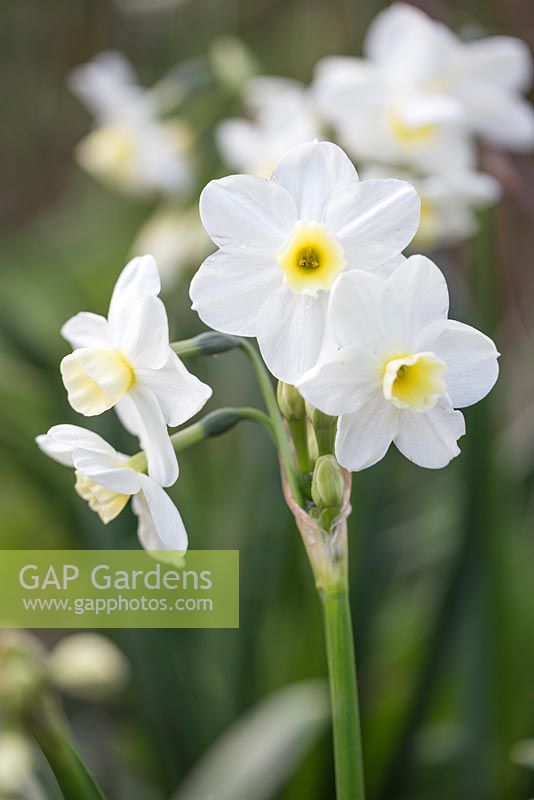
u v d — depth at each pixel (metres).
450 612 0.54
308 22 1.11
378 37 0.61
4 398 0.71
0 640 0.43
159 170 0.77
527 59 0.60
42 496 0.70
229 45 0.76
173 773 0.59
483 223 0.55
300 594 0.61
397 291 0.35
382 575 0.62
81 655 0.51
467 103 0.61
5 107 1.42
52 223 1.40
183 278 0.74
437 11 0.64
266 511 0.64
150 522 0.37
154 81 1.25
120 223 1.25
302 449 0.37
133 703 0.61
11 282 1.08
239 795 0.46
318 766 0.52
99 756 0.65
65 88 1.41
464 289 0.60
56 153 1.45
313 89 0.62
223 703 0.60
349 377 0.35
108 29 1.33
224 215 0.36
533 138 0.62
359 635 0.57
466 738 0.56
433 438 0.36
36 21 1.36
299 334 0.36
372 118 0.60
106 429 0.61
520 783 0.58
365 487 0.58
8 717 0.42
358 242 0.36
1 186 1.45
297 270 0.36
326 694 0.50
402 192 0.36
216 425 0.37
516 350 0.79
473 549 0.54
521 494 0.65
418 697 0.54
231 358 0.76
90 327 0.38
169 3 1.23
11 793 0.46
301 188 0.36
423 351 0.36
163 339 0.36
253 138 0.63
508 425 0.77
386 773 0.56
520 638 0.64
